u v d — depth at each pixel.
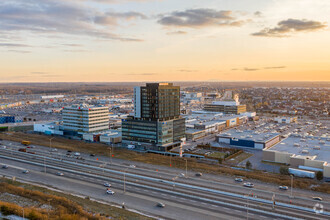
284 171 141.88
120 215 89.31
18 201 102.62
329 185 122.00
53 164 154.75
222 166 157.00
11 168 147.12
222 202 101.38
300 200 103.44
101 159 167.12
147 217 89.00
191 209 95.88
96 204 99.44
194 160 170.50
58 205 98.38
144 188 116.94
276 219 88.38
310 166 145.00
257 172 144.62
